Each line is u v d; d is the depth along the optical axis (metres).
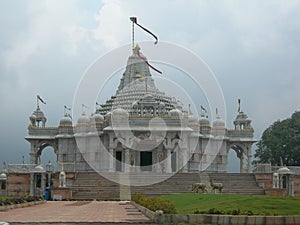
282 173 57.66
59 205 38.88
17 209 32.81
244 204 23.94
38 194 58.62
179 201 33.66
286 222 19.30
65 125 71.56
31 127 73.31
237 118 77.69
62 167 56.31
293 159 82.00
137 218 23.78
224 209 22.81
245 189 53.88
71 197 50.94
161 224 20.36
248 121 76.50
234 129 74.06
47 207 35.53
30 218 24.05
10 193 59.66
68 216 25.52
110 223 20.95
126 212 29.06
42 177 58.53
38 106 76.69
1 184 67.38
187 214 20.80
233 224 19.67
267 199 25.23
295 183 60.28
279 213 21.36
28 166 60.09
